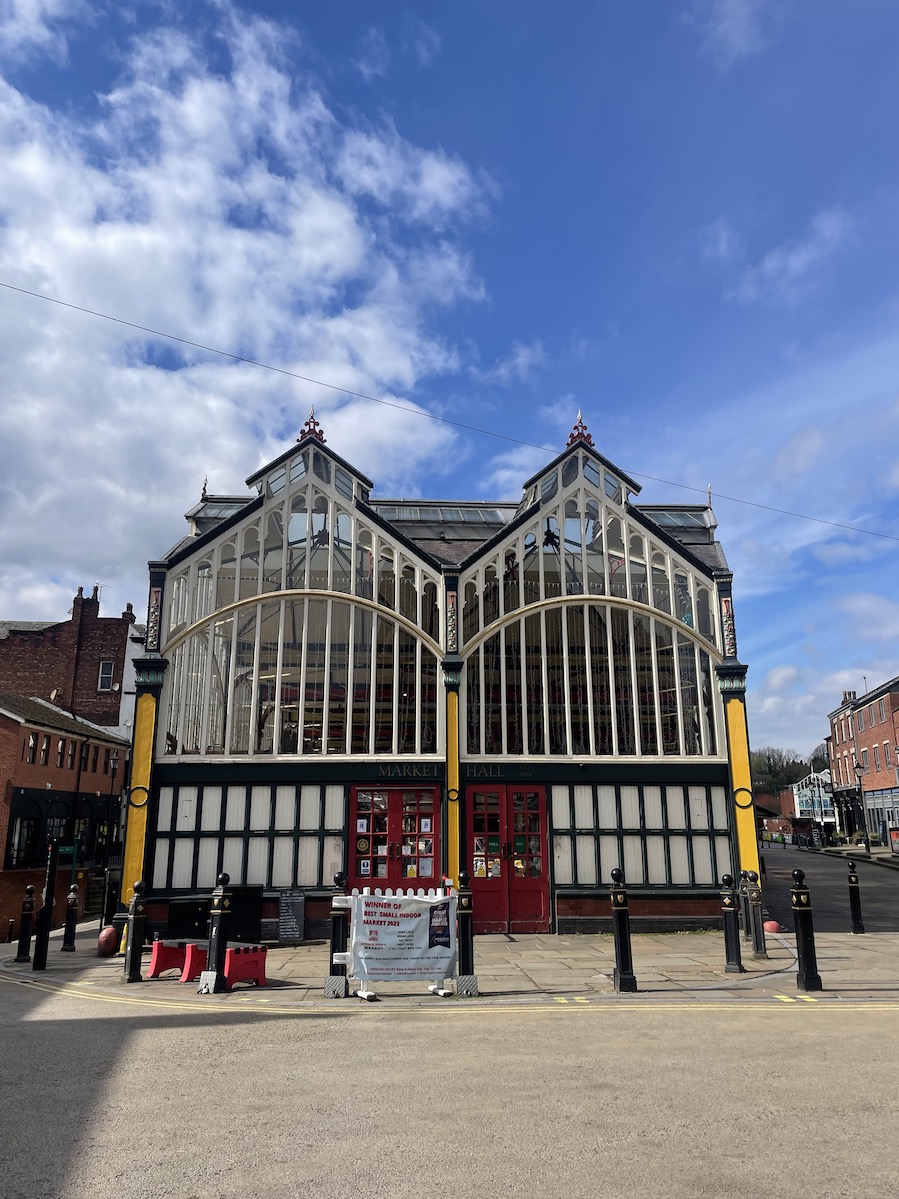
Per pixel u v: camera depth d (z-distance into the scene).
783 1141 4.85
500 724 16.25
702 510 19.62
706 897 15.67
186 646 16.03
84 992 10.45
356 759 15.71
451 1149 4.77
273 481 16.97
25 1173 4.45
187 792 15.40
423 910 10.02
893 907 20.52
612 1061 6.66
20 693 43.28
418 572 16.75
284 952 13.77
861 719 60.00
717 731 16.47
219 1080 6.21
